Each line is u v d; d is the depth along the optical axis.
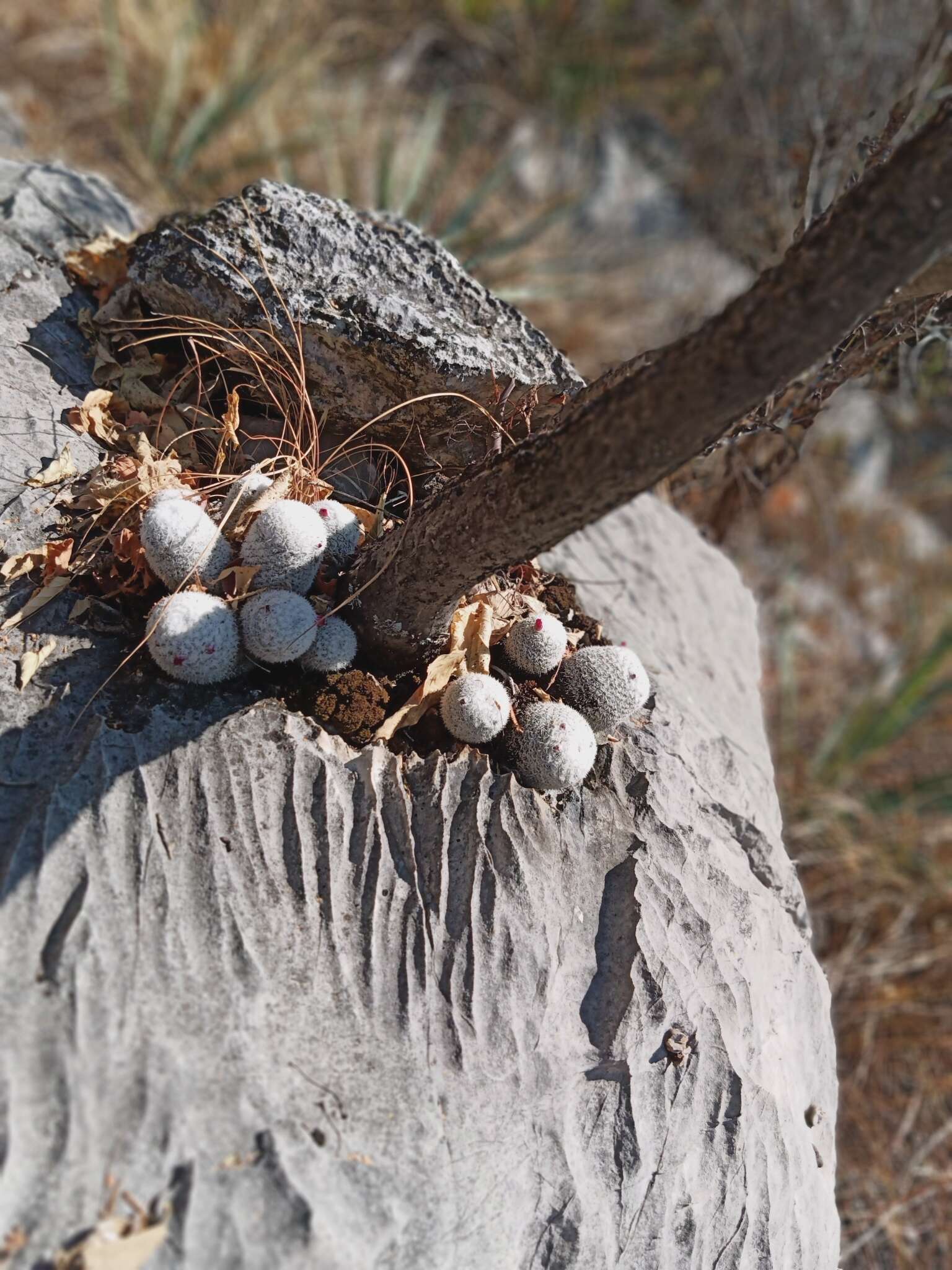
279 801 0.34
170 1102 0.28
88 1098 0.27
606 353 0.94
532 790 0.36
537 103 1.17
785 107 0.87
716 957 0.37
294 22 1.02
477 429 0.41
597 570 0.51
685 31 1.20
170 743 0.34
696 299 1.00
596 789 0.38
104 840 0.32
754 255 0.75
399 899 0.34
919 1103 0.64
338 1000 0.32
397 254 0.42
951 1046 0.67
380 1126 0.30
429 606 0.35
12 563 0.36
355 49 1.09
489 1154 0.31
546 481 0.30
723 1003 0.36
